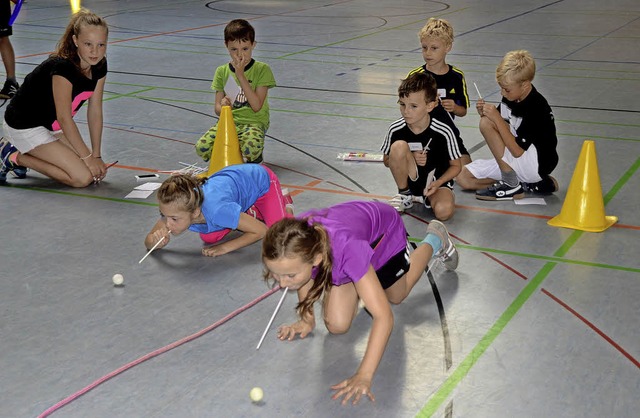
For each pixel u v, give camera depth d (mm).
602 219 4637
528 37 12453
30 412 2871
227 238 4621
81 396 2973
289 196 4852
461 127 7055
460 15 15492
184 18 15164
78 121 7371
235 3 17922
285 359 3240
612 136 6676
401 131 4934
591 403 2891
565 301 3705
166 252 4359
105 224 4773
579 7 16562
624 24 13766
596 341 3334
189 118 7496
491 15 15398
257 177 4371
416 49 11453
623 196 5176
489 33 12961
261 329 3494
